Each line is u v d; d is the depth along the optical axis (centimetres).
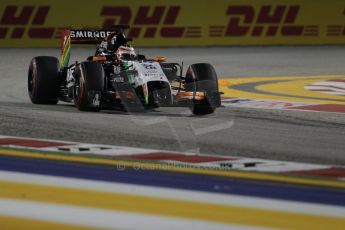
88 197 1709
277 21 8481
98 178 1892
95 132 2616
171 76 3138
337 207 1662
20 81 4831
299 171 2025
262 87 4844
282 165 2105
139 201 1683
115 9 8294
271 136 2639
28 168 1997
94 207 1631
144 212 1598
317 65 6512
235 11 8450
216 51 7806
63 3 8206
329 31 8494
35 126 2744
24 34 8169
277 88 4781
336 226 1523
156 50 7862
